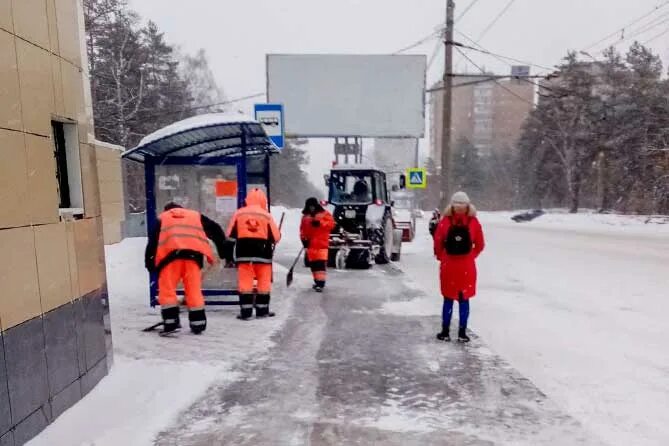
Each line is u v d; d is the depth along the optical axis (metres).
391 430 3.40
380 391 4.09
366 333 5.85
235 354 5.00
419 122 20.58
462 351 5.18
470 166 79.31
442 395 4.02
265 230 6.56
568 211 49.12
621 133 42.31
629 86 44.09
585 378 4.40
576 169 46.28
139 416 3.55
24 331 3.05
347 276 10.20
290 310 7.02
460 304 5.48
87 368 3.91
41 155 3.34
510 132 87.81
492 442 3.23
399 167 29.70
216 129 6.88
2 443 2.80
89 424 3.39
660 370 4.61
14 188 3.01
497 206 77.62
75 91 3.90
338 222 12.12
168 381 4.22
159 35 37.09
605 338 5.66
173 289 5.66
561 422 3.53
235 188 7.38
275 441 3.23
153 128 33.34
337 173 12.59
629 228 25.61
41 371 3.23
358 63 20.50
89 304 3.98
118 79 28.45
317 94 20.62
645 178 40.00
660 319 6.54
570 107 45.59
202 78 45.66
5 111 2.96
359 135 20.69
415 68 20.42
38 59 3.36
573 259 12.79
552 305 7.39
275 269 10.98
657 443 3.22
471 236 5.43
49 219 3.39
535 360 4.89
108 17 30.59
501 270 10.92
